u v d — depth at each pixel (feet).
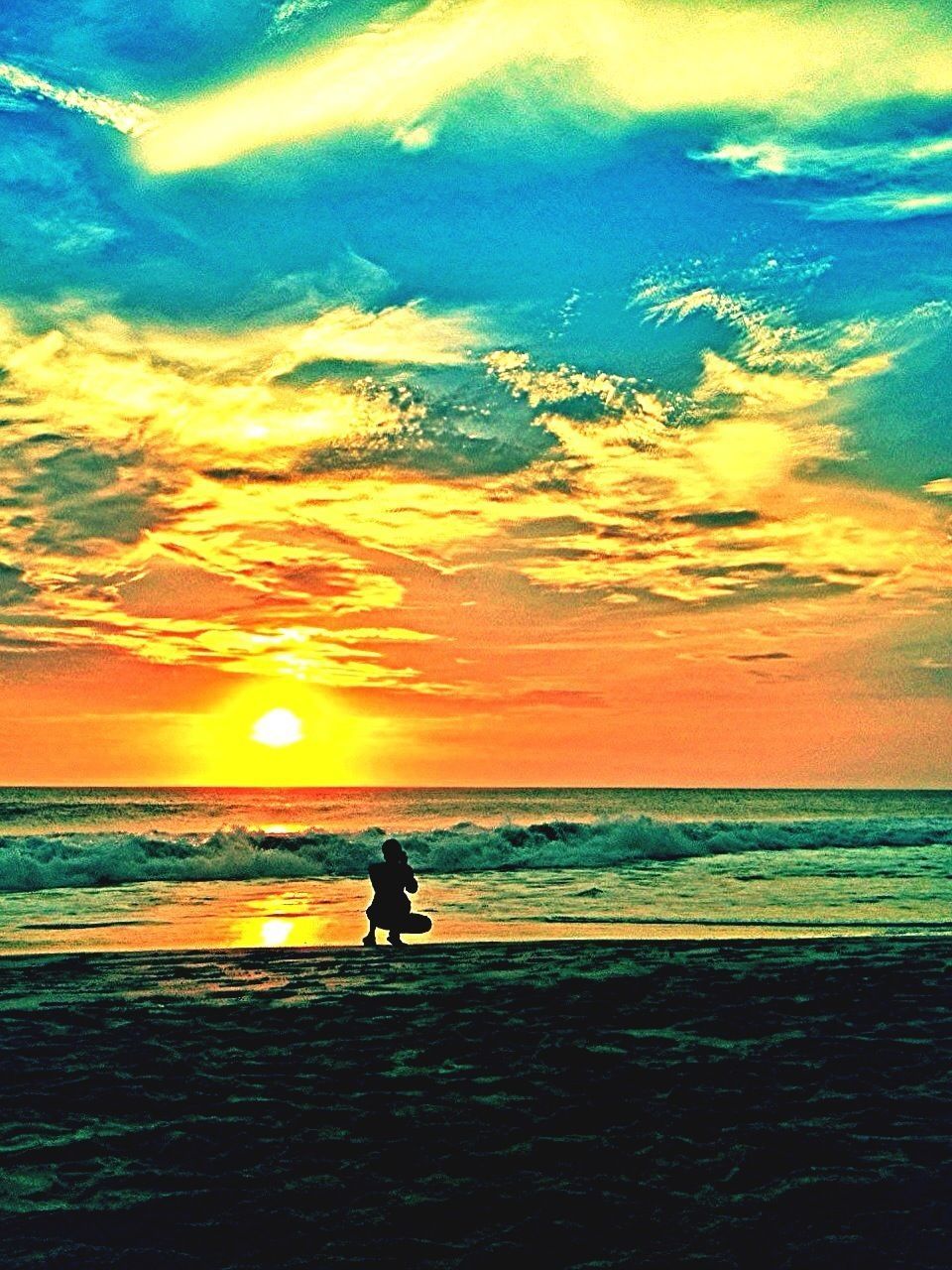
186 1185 13.82
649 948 34.88
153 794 402.52
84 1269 11.28
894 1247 11.62
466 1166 14.47
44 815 196.54
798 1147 14.98
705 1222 12.41
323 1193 13.51
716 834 102.47
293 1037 22.27
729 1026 23.00
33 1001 26.18
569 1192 13.43
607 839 95.66
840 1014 24.13
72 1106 17.38
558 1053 20.72
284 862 82.23
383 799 339.98
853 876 74.54
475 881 70.90
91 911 55.26
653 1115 16.66
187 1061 20.34
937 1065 19.58
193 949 38.01
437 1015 24.32
